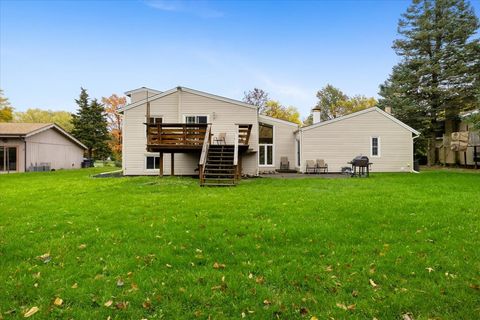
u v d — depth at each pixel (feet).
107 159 129.29
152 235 15.05
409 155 62.23
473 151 73.87
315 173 61.36
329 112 169.78
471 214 18.93
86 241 14.28
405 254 12.44
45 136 80.28
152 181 39.55
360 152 62.34
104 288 9.77
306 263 11.63
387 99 98.63
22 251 12.98
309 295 9.42
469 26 73.05
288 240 14.28
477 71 73.46
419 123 82.58
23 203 23.90
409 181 39.58
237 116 54.29
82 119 120.47
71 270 11.11
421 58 79.41
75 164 97.30
